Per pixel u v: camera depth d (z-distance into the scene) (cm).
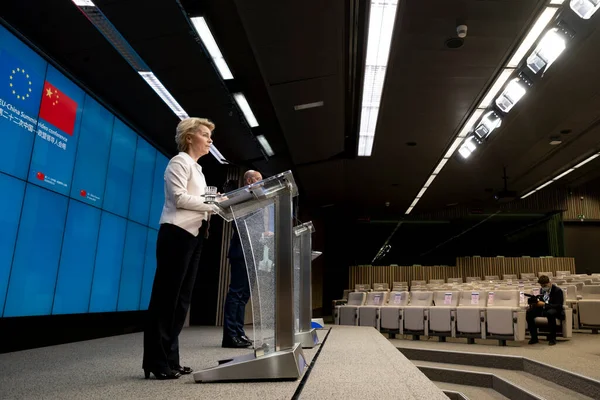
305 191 1373
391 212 1834
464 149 1031
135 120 655
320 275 1747
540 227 1862
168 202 212
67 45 468
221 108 669
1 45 404
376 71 666
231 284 366
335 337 421
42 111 457
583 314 783
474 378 459
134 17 443
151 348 205
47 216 463
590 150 1079
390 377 200
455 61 642
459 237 2020
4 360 317
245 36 509
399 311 768
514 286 980
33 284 440
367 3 507
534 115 859
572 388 378
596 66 672
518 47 610
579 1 505
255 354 200
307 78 618
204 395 163
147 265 690
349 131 940
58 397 165
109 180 586
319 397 160
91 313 539
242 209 203
